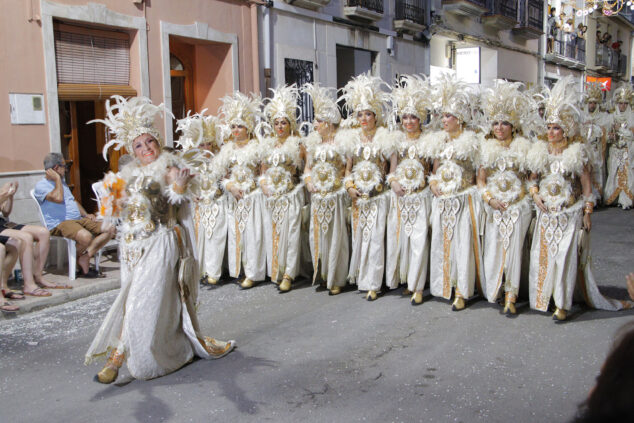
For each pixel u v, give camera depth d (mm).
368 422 3707
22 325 5719
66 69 8867
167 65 10320
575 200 5543
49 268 7598
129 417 3807
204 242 7145
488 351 4859
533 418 3729
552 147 5617
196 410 3891
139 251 4289
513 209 5707
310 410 3873
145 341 4246
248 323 5707
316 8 13938
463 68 19609
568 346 4941
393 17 17172
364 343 5082
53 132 8477
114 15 9250
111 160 9773
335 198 6539
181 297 4512
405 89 6281
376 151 6312
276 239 6852
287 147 6773
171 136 10477
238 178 6930
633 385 1416
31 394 4184
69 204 7273
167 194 4332
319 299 6508
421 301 6246
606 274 7215
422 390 4148
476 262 6000
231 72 11812
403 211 6262
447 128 5992
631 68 41812
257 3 12266
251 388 4203
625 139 12164
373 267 6391
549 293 5613
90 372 4551
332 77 14719
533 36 25484
